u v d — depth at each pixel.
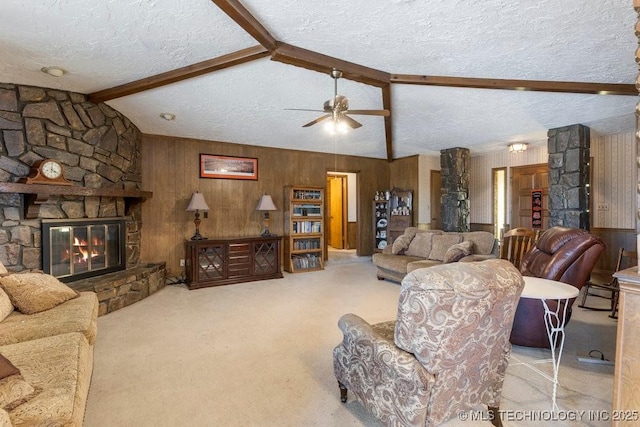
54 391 1.33
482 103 4.03
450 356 1.37
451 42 2.69
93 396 2.02
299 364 2.44
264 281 5.20
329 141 5.91
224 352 2.64
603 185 5.39
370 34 2.60
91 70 3.09
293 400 1.98
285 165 6.39
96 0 2.10
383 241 7.34
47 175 3.28
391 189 7.32
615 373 1.35
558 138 4.86
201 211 5.52
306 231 6.06
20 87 3.30
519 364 2.41
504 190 6.75
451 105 4.12
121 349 2.69
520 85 3.38
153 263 4.89
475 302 1.31
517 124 4.76
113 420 1.79
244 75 3.38
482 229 7.08
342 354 1.88
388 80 3.41
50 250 3.45
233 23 2.43
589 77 3.26
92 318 2.27
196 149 5.50
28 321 2.11
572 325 3.20
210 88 3.65
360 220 7.41
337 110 3.18
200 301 4.09
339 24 2.47
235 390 2.09
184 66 3.11
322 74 3.38
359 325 1.77
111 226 4.17
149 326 3.22
